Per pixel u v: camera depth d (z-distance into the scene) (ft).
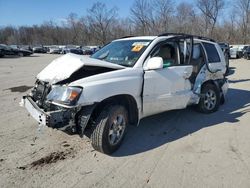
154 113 17.84
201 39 22.47
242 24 214.07
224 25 215.72
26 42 333.01
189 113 22.79
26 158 14.53
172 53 18.98
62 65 15.42
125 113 15.67
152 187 12.26
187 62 19.77
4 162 14.08
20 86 35.35
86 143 16.43
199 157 15.07
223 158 14.97
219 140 17.42
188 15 203.62
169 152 15.66
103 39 229.86
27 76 46.42
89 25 251.60
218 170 13.70
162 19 192.24
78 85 13.89
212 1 204.74
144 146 16.39
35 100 15.78
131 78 15.85
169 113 22.65
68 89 13.80
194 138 17.71
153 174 13.30
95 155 15.05
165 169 13.78
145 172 13.48
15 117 21.16
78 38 274.98
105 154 15.20
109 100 15.30
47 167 13.74
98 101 14.25
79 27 272.31
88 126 14.96
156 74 17.17
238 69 62.85
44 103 14.75
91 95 14.03
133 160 14.66
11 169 13.47
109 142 14.92
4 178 12.71
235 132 18.81
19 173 13.15
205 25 208.64
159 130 19.01
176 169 13.78
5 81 39.96
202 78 21.39
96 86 14.26
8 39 341.41
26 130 18.34
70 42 288.71
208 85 22.54
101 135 14.53
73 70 14.56
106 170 13.60
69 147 15.88
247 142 17.15
